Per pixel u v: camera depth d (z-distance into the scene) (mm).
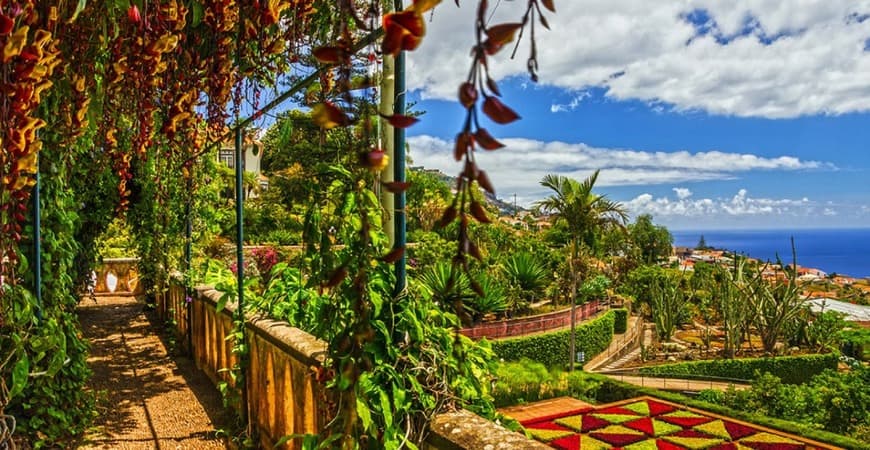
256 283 3674
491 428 1459
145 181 5781
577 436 8188
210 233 6195
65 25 1838
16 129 1169
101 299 8844
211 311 4441
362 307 1325
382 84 1797
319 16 2111
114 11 1825
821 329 19969
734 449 7582
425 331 1695
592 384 11664
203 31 2258
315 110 781
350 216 1699
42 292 2678
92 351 5508
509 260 17062
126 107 2529
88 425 3350
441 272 11117
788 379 17141
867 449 7551
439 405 1585
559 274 18469
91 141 3117
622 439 7949
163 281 6348
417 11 569
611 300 21047
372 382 1522
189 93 2254
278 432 2707
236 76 2354
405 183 698
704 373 16609
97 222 5238
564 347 14977
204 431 3406
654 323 22484
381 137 1805
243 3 1983
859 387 10047
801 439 8000
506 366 11242
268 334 2764
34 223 2439
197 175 5438
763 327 18594
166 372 4758
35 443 2793
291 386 2508
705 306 23047
